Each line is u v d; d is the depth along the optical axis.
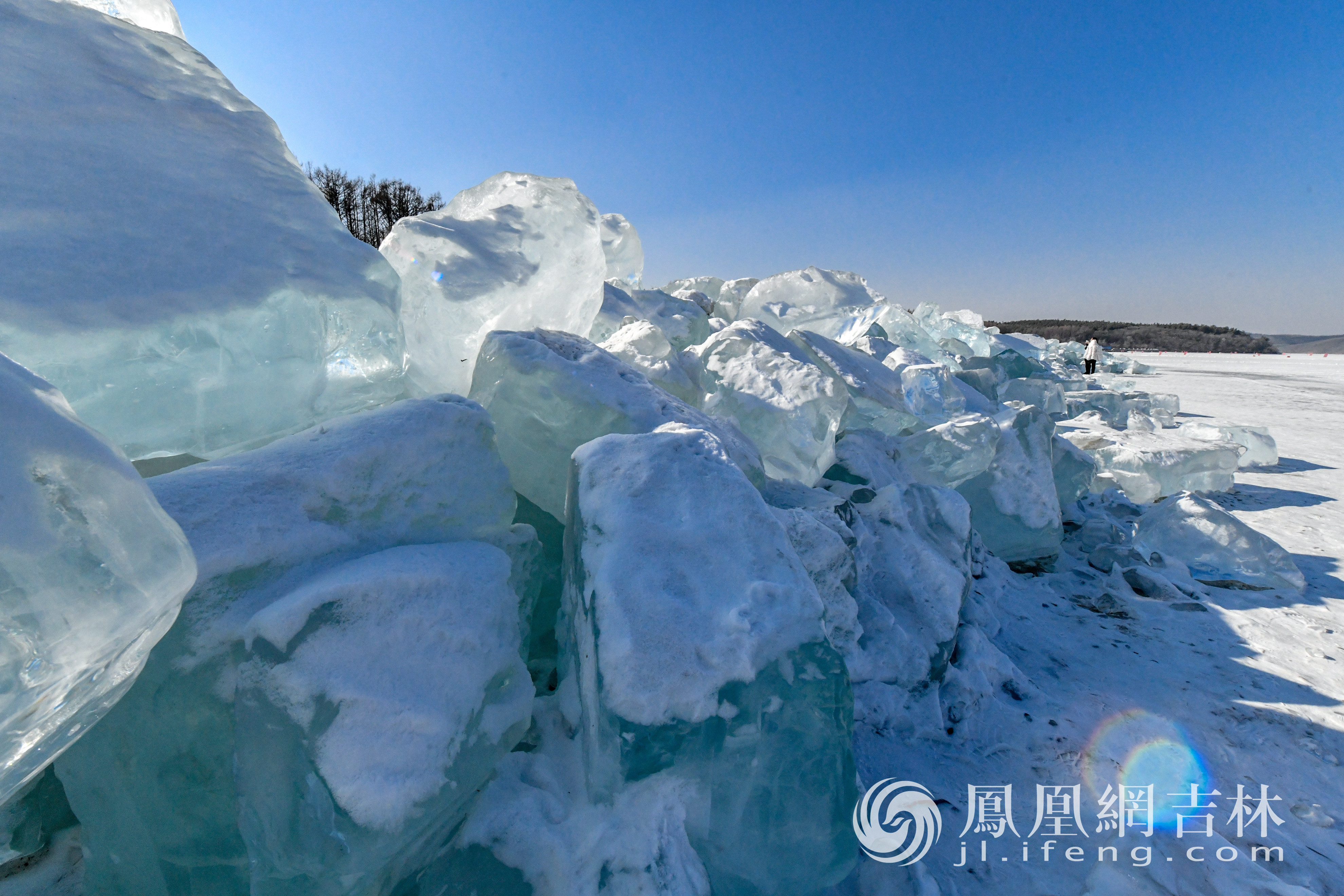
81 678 0.65
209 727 0.92
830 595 1.93
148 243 1.21
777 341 3.23
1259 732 2.02
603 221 4.68
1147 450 5.34
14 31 1.27
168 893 0.97
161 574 0.71
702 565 1.24
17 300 1.00
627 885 1.05
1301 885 1.44
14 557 0.59
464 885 1.09
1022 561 3.40
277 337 1.34
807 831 1.19
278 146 1.64
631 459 1.37
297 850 0.84
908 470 3.34
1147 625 2.76
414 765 0.89
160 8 1.96
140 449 1.19
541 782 1.24
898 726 1.92
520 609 1.40
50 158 1.18
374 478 1.20
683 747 1.08
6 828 1.05
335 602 0.92
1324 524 4.23
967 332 8.27
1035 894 1.39
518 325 2.10
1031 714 2.08
